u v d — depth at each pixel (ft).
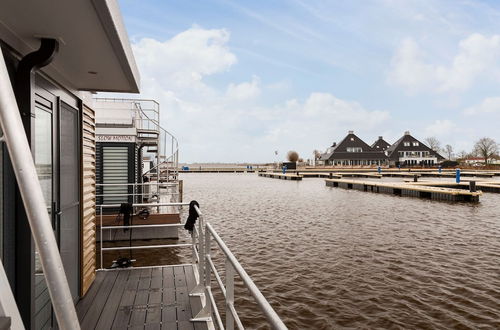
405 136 282.77
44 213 2.70
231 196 88.89
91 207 16.14
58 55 9.68
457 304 22.75
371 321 20.67
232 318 7.33
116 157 38.42
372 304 22.79
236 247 36.60
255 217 55.77
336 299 23.53
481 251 35.22
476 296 23.93
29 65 8.35
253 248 36.19
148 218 35.58
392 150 283.79
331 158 278.05
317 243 38.34
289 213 60.03
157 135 42.37
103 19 7.29
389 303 22.93
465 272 28.81
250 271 29.04
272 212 61.11
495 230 45.65
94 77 12.06
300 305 22.68
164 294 14.28
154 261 30.81
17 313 2.72
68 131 12.89
